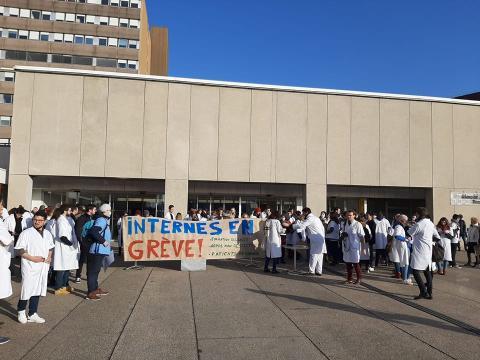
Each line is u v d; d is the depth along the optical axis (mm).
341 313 7520
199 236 12359
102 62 65125
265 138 20562
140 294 8953
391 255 11297
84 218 9992
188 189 20891
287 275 11680
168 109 19844
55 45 64125
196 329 6484
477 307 8133
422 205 23266
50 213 10602
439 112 22500
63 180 20031
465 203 22266
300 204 21703
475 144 22734
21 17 63906
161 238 12094
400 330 6516
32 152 18609
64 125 18953
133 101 19609
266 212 16656
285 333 6312
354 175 21234
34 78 18969
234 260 14883
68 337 6055
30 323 6711
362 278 11430
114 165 19156
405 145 21906
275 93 20891
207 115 20172
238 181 20141
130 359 5246
